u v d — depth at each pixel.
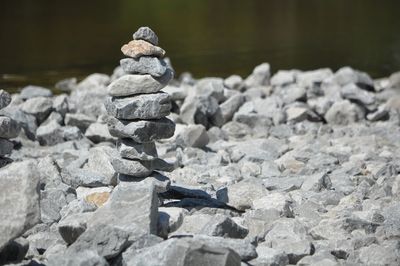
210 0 91.56
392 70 45.44
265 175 22.34
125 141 17.62
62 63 51.38
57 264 13.61
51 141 27.31
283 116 30.41
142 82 17.33
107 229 14.36
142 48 17.30
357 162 22.98
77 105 31.75
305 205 18.44
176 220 15.93
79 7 86.75
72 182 20.44
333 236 16.39
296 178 20.91
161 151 24.66
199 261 13.40
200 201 18.55
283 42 58.97
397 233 16.31
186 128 25.73
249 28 68.31
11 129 17.39
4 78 45.38
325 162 23.22
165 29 69.19
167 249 13.51
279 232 16.27
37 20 77.12
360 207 18.50
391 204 18.45
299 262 15.00
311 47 56.00
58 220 17.59
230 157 24.81
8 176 14.05
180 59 51.25
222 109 30.22
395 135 27.39
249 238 15.61
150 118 17.41
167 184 17.78
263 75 37.06
